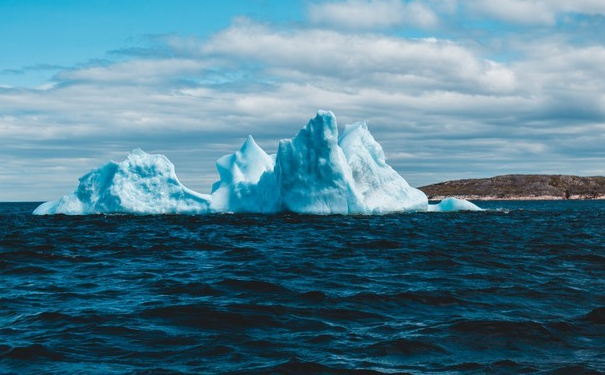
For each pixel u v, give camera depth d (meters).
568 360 7.90
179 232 29.42
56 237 27.16
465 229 30.42
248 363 7.82
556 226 33.72
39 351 8.37
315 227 31.28
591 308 10.84
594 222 38.38
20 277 14.98
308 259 18.23
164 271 15.91
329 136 36.69
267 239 25.17
